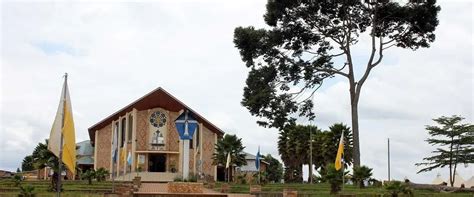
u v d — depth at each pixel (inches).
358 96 1636.3
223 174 2901.1
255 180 2240.4
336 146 2778.1
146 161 2645.2
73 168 826.2
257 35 1653.5
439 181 2101.4
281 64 1672.0
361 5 1609.3
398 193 1192.8
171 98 2664.9
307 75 1672.0
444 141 2062.0
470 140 2026.3
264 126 1680.6
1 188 1401.3
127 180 2404.0
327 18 1643.7
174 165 2662.4
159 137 2672.2
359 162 1593.3
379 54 1647.4
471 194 1317.7
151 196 1217.4
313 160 2962.6
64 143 821.9
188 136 1396.4
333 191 1266.0
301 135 2974.9
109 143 2728.8
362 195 1211.2
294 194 1029.8
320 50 1683.1
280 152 3078.2
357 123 1621.6
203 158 2706.7
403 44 1644.9
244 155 2687.0
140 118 2679.6
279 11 1620.3
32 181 1926.7
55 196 1194.0
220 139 2743.6
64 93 839.7
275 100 1646.2
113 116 2699.3
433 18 1560.0
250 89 1679.4
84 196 1229.7
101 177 2237.9
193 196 1233.4
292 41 1685.5
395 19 1610.5
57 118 834.8
